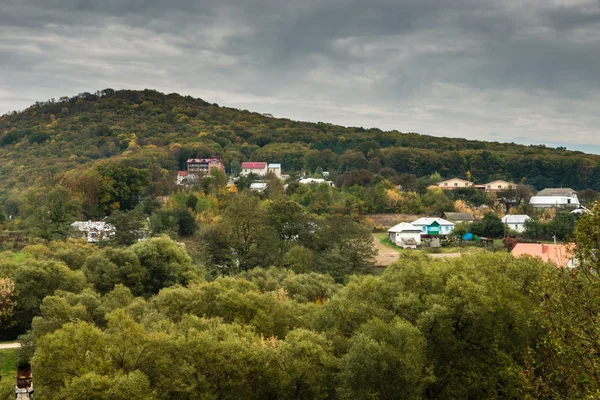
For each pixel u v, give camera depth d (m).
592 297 29.53
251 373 42.47
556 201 184.12
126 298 70.00
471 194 198.75
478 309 41.97
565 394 32.84
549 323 30.80
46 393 39.38
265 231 104.88
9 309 67.00
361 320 46.66
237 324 50.03
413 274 49.66
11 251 106.44
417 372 39.00
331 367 42.59
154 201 153.62
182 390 39.44
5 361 58.84
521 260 52.66
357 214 155.38
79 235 120.19
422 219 147.25
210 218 138.62
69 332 43.44
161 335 43.84
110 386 37.78
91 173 155.12
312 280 81.62
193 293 61.88
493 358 42.09
